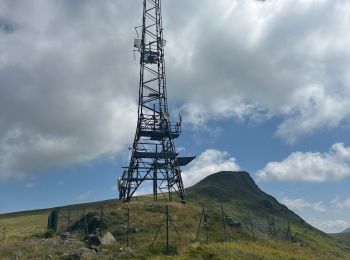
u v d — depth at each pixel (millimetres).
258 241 49062
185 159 72812
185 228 49906
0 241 41500
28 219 97688
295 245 53781
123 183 69812
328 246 114750
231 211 116312
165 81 74812
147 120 72438
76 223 54125
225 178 183875
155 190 70812
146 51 75125
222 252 38781
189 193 147000
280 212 153375
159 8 77562
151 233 46969
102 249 38562
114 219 52594
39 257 33812
